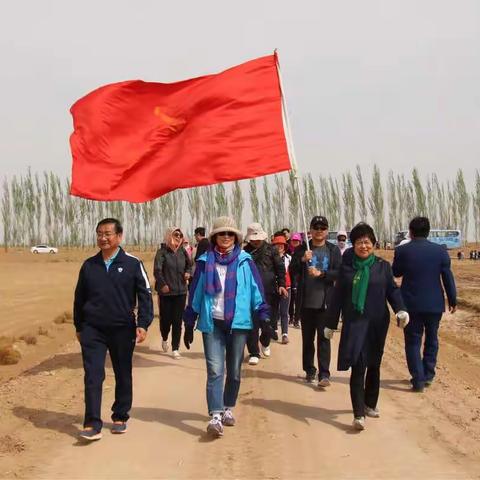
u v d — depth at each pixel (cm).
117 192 911
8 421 712
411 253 875
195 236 1438
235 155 930
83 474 555
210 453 611
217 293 662
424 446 627
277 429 687
